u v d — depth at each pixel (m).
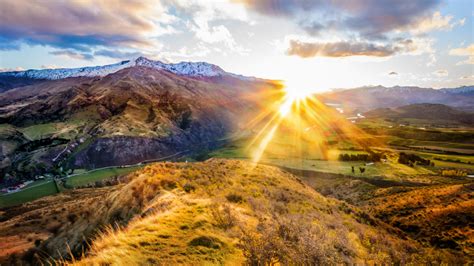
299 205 24.75
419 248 25.98
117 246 8.45
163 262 7.98
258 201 20.64
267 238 9.46
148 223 11.28
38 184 168.62
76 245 24.09
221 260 8.85
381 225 33.34
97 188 141.38
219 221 12.34
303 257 9.21
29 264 29.42
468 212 40.28
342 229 19.61
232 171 37.12
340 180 101.31
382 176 102.00
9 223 76.31
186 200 16.47
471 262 24.25
